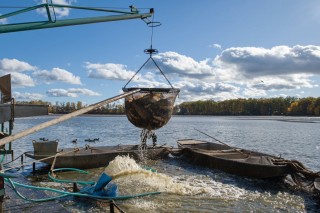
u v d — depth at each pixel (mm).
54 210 9297
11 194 10734
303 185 13781
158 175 14922
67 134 50062
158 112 8812
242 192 13523
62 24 8516
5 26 7484
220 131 61125
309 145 35281
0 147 9023
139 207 11203
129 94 7348
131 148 21281
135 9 10773
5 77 7945
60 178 15891
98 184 11547
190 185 14609
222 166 17188
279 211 11305
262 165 14797
